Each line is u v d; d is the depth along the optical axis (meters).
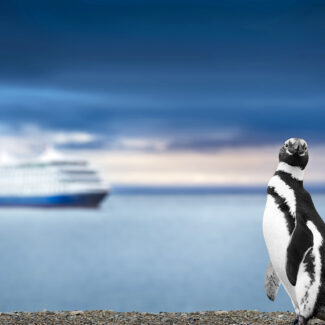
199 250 101.75
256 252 96.81
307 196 8.74
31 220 184.88
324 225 8.42
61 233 141.75
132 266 79.25
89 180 153.38
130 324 9.91
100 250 103.25
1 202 157.62
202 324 9.98
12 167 159.00
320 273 8.07
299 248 8.19
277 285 9.33
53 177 151.75
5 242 118.44
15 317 10.38
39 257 91.69
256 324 9.95
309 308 8.17
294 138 8.95
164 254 95.38
